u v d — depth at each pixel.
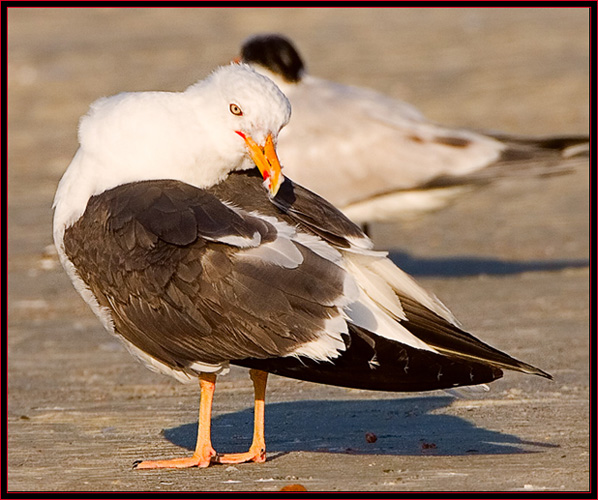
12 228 22.12
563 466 9.98
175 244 10.04
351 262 10.05
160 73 35.12
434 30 39.69
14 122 31.56
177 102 10.87
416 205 19.22
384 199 19.16
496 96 31.44
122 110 10.82
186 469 10.27
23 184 25.62
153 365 10.70
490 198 24.03
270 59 19.23
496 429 11.15
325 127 19.08
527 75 32.97
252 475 10.02
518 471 9.88
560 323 15.30
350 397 12.53
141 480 9.96
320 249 9.91
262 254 9.84
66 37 41.09
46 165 27.22
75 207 10.86
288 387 13.00
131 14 44.88
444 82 33.22
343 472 9.98
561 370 13.14
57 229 10.94
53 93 34.12
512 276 18.38
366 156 19.05
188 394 12.88
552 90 31.38
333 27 41.28
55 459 10.66
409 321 9.88
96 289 10.59
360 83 33.59
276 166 10.60
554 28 38.50
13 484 9.92
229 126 10.73
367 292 9.92
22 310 17.05
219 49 38.19
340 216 10.56
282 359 9.87
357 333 9.59
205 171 10.84
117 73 35.75
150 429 11.61
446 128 19.67
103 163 10.81
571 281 17.81
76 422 11.88
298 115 19.11
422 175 19.05
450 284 18.06
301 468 10.16
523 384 12.65
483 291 17.44
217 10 44.91
